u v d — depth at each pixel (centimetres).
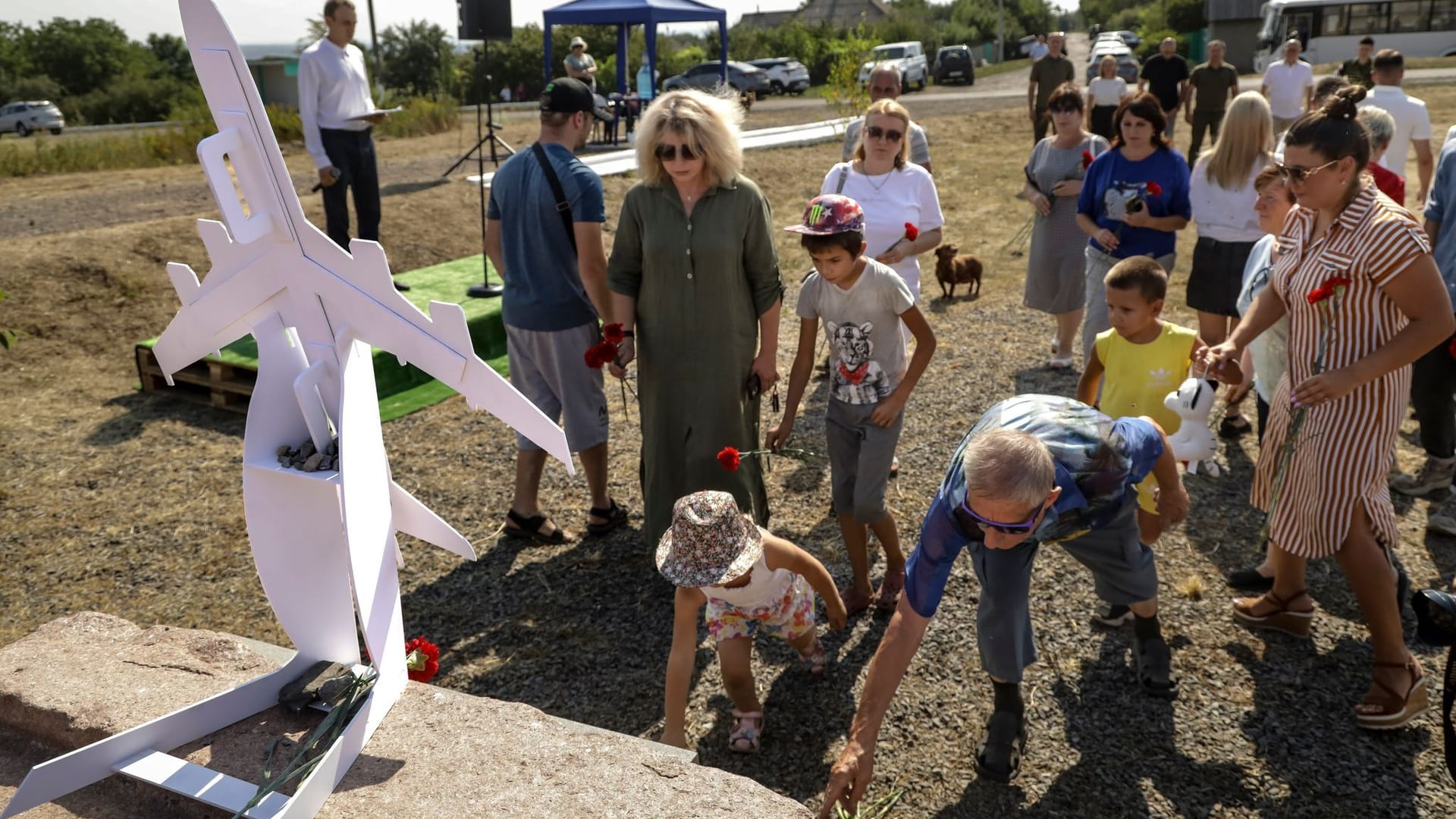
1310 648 339
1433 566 386
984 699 321
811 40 4097
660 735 311
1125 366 380
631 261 376
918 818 272
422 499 489
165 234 895
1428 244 274
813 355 368
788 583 304
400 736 212
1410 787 275
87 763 199
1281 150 366
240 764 206
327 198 761
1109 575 299
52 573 425
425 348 203
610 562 423
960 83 3419
